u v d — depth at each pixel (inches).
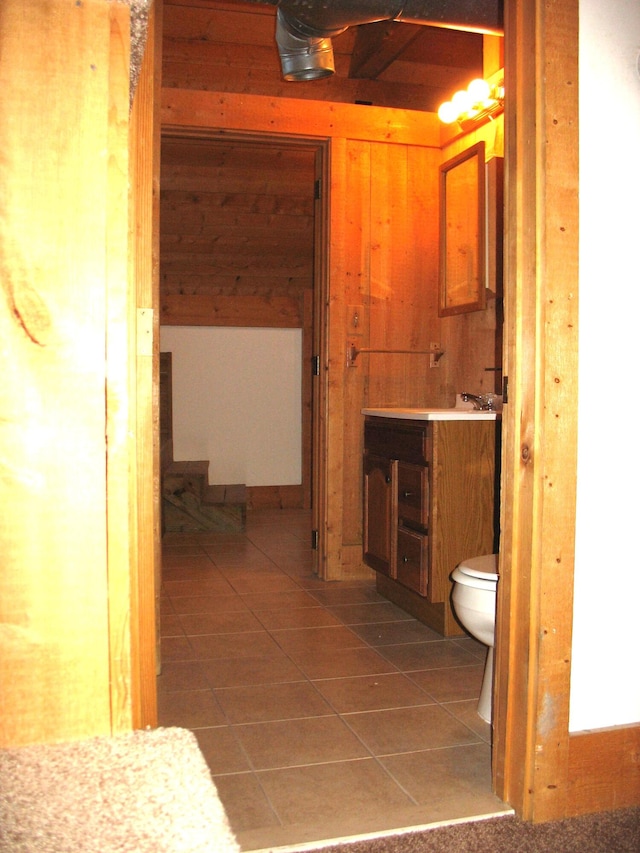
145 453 56.1
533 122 64.9
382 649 112.6
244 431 231.9
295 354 233.0
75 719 31.2
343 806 68.1
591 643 67.9
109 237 33.0
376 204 153.7
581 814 67.4
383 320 154.9
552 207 63.8
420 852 61.1
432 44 163.3
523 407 66.4
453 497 117.3
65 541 30.7
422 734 83.8
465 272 145.6
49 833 29.0
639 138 67.4
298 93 171.2
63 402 30.5
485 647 113.8
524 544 66.4
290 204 195.2
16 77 29.8
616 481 67.8
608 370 67.0
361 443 154.4
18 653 30.6
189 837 29.8
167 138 147.3
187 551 177.8
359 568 154.7
